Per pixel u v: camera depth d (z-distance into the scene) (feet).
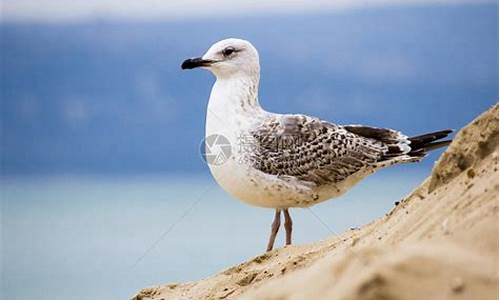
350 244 31.07
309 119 40.91
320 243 34.65
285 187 39.81
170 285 35.32
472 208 25.44
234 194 40.73
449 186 28.55
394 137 41.91
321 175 40.63
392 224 29.89
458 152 29.30
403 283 21.72
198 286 34.19
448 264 22.02
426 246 23.11
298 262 31.86
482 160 28.53
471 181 27.45
